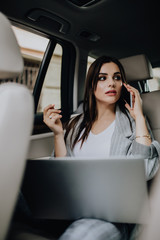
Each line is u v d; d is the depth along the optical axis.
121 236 0.85
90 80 1.33
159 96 1.76
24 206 1.00
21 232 0.90
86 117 1.35
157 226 0.70
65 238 0.74
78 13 1.92
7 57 0.59
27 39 2.09
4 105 0.54
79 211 0.80
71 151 1.30
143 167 0.68
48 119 1.29
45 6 1.77
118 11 1.96
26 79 2.11
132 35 2.33
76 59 2.46
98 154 1.20
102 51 2.60
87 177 0.73
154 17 2.06
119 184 0.71
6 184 0.56
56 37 2.21
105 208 0.76
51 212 0.84
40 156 1.74
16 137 0.56
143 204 0.72
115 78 1.29
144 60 1.77
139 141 1.10
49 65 2.26
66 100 2.48
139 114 1.18
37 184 0.81
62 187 0.78
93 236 0.74
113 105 1.31
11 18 1.79
